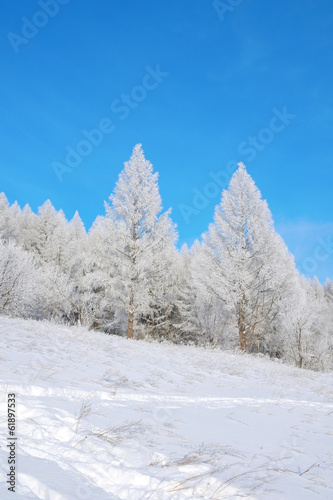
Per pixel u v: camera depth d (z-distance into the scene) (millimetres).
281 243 21719
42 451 2094
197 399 4820
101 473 2004
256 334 21297
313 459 2898
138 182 19062
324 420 4680
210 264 17641
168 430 3100
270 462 2627
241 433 3402
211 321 23000
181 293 26797
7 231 33938
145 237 18094
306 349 22688
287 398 6039
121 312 22047
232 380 7559
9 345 6207
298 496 2033
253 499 1895
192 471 2148
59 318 24812
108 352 8133
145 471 2043
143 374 6195
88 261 23453
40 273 22953
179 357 10031
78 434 2504
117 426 2879
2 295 18172
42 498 1604
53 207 36219
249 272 16703
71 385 4020
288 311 19250
